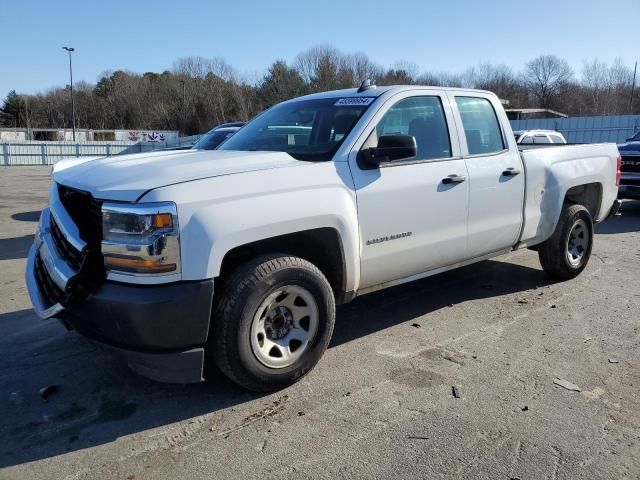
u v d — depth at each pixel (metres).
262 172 3.44
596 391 3.61
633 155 11.02
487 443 3.03
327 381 3.77
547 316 5.02
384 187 4.00
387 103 4.21
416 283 6.07
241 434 3.16
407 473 2.79
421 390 3.63
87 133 72.06
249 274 3.32
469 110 4.88
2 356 4.21
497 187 4.90
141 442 3.09
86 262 3.16
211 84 77.69
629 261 7.09
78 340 4.51
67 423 3.29
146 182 3.13
